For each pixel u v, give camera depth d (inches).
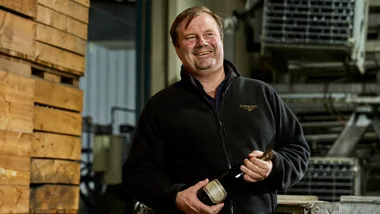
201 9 115.3
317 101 261.3
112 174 315.9
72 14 190.5
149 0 254.8
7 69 162.7
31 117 168.6
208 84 116.3
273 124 114.8
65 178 188.2
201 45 113.0
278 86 265.7
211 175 111.1
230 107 113.7
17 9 164.6
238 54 262.7
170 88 117.0
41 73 181.2
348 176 240.4
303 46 237.8
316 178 241.6
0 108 157.4
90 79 475.8
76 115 193.2
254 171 106.8
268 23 238.7
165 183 112.0
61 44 185.5
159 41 253.6
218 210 107.7
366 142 298.8
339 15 234.8
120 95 480.7
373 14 286.2
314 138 289.6
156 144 114.9
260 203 111.6
